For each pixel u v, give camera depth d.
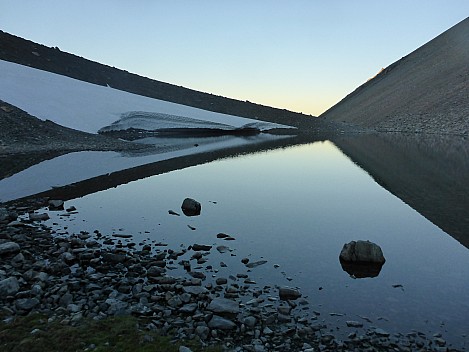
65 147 41.47
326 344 6.34
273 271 9.62
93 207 16.66
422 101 104.19
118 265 9.77
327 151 44.22
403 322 7.13
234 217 15.13
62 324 6.64
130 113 81.50
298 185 22.23
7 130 42.56
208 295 8.02
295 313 7.43
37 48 110.00
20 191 19.89
